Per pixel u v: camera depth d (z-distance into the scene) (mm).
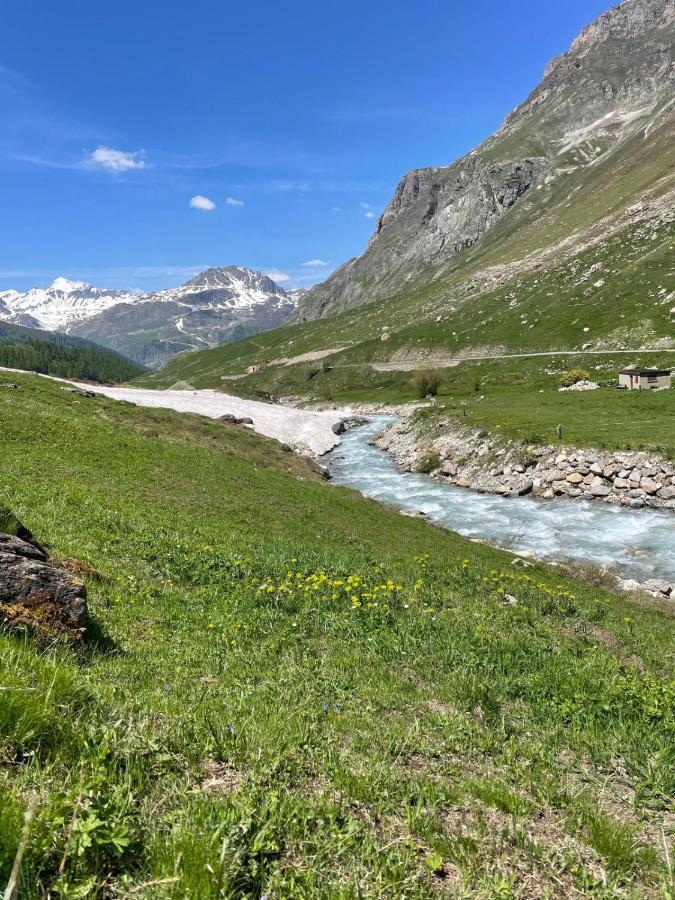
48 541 13258
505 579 19953
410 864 3902
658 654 13555
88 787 3611
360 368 177000
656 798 5883
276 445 59781
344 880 3605
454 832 4484
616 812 5488
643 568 30188
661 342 118875
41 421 33125
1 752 3824
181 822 3652
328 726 6387
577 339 137625
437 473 59594
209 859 3248
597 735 7699
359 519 31297
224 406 86812
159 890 3021
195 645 9102
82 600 7289
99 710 4969
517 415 67688
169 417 51844
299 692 7652
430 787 5070
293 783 4738
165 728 5074
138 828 3541
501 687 9359
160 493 25578
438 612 13875
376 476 60625
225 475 33812
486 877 3869
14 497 17359
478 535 37500
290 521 26609
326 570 16766
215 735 5008
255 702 6645
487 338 162250
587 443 50312
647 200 188750
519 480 50406
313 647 10453
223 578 14047
